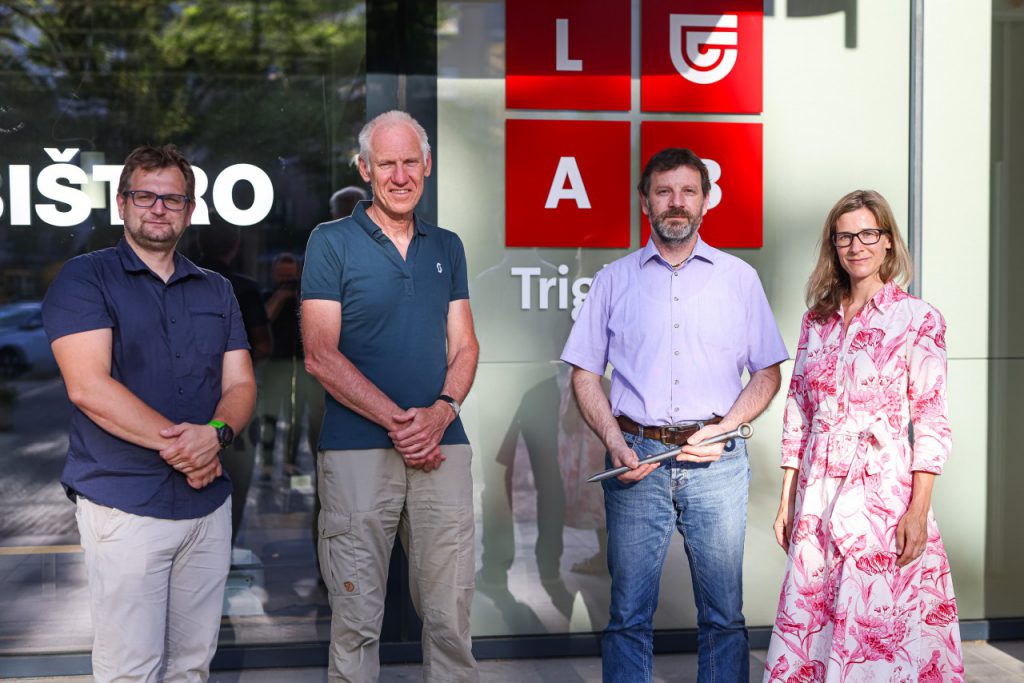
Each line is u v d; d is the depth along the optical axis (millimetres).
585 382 3625
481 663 4406
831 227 3287
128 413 2834
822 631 3248
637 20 4391
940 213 4559
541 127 4375
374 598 3322
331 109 4344
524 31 4352
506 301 4402
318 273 3299
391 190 3281
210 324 3049
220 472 3062
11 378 4266
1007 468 4637
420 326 3338
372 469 3275
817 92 4484
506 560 4438
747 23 4438
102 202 4277
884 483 3156
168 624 3033
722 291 3539
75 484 2877
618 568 3523
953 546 4637
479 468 4418
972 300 4590
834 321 3324
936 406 3127
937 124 4535
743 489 3508
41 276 4250
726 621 3496
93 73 4250
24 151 4227
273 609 4426
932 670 3215
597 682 4184
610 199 4418
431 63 4340
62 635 4316
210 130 4312
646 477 3467
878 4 4488
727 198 4465
